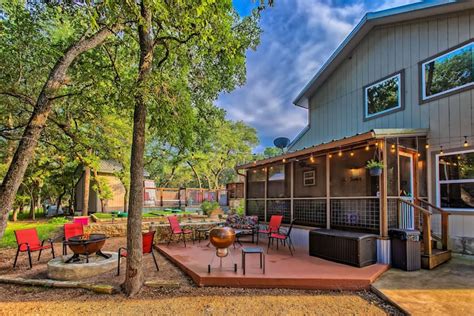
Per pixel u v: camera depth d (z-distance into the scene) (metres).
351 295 4.34
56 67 5.76
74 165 15.12
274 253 6.67
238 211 16.03
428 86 7.52
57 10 4.68
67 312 3.92
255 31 6.38
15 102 7.32
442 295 4.08
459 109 6.77
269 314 3.75
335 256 5.77
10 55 6.16
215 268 5.30
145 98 4.56
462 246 6.56
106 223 10.77
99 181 14.21
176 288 4.70
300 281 4.62
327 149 7.04
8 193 5.33
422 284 4.54
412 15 7.79
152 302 4.20
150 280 4.96
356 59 9.84
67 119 7.90
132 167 4.75
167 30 5.76
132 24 5.82
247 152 27.48
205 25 4.52
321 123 11.49
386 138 5.99
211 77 6.91
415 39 7.94
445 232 6.16
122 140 12.48
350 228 6.55
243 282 4.69
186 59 6.38
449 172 6.90
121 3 3.87
